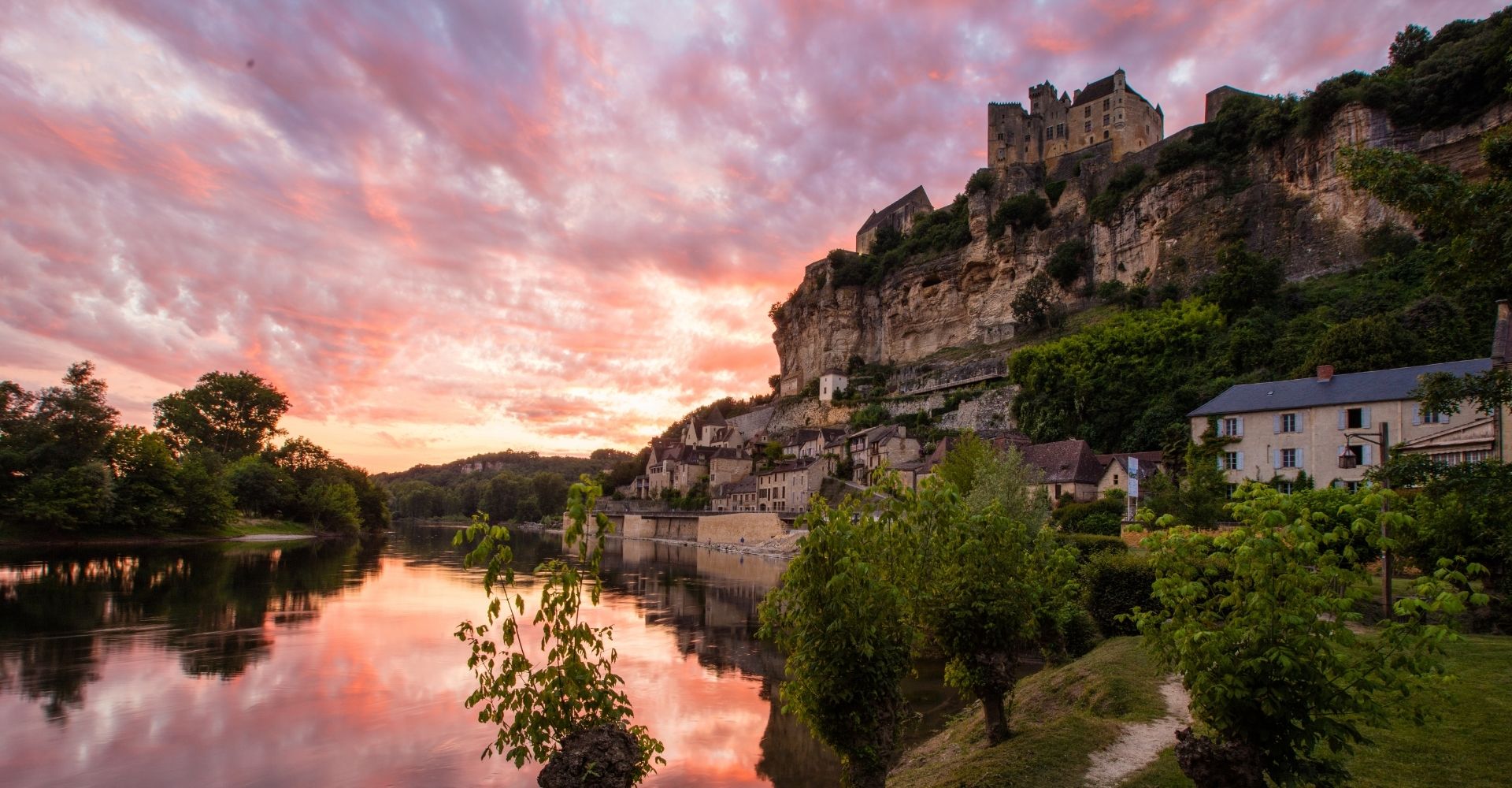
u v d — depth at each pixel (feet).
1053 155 392.68
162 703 69.46
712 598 148.25
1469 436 107.04
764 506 345.92
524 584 161.07
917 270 399.65
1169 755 40.24
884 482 40.14
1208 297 240.12
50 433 244.63
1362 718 27.35
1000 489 115.34
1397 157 36.22
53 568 170.19
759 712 71.56
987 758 43.93
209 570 178.50
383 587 153.28
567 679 26.96
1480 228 33.40
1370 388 146.41
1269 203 256.52
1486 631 62.49
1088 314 306.76
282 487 341.00
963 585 45.16
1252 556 24.40
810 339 469.57
